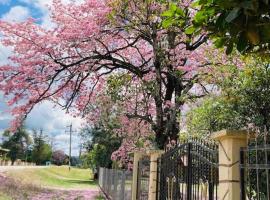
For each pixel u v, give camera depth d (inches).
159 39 612.4
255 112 329.1
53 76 611.5
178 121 585.3
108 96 709.9
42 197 877.8
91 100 706.2
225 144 192.7
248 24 126.4
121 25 601.3
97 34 586.6
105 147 1508.4
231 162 186.4
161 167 355.6
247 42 133.4
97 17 589.9
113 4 569.0
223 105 347.6
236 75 359.3
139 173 463.2
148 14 577.0
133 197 468.4
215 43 153.2
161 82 629.9
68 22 602.2
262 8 121.6
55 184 1464.1
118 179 661.3
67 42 591.5
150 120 635.5
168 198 321.7
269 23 126.4
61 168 3024.1
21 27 593.9
